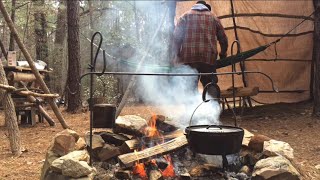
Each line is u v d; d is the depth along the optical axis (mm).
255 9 7543
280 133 5625
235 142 3043
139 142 3658
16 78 6914
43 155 4777
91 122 3236
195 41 5828
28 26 16359
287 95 8031
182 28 5945
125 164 3262
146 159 3357
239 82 8148
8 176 3822
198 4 6078
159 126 4047
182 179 3287
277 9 7484
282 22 7609
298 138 5301
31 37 17031
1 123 7730
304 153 4551
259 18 7613
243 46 7961
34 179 3721
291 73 7883
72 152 3305
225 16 7727
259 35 7777
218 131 3102
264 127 6086
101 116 3375
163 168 3404
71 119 8086
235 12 7637
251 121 6598
